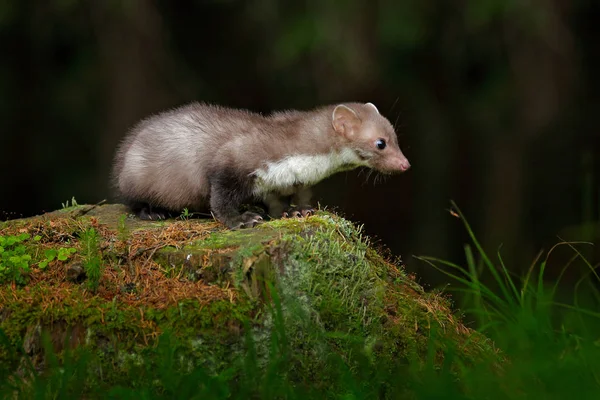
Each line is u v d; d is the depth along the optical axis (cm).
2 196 2712
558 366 885
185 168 1099
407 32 2230
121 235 968
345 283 946
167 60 2342
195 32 2695
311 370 895
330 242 954
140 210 1149
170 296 872
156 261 918
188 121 1120
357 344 926
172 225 1031
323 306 923
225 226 1026
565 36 2294
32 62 2569
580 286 1811
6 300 880
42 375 853
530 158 2747
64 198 2666
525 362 912
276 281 902
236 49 2698
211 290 878
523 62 2391
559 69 2394
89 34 2305
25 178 2711
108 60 2292
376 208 2723
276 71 2416
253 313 873
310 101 2448
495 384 861
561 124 2702
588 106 2764
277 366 838
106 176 2358
